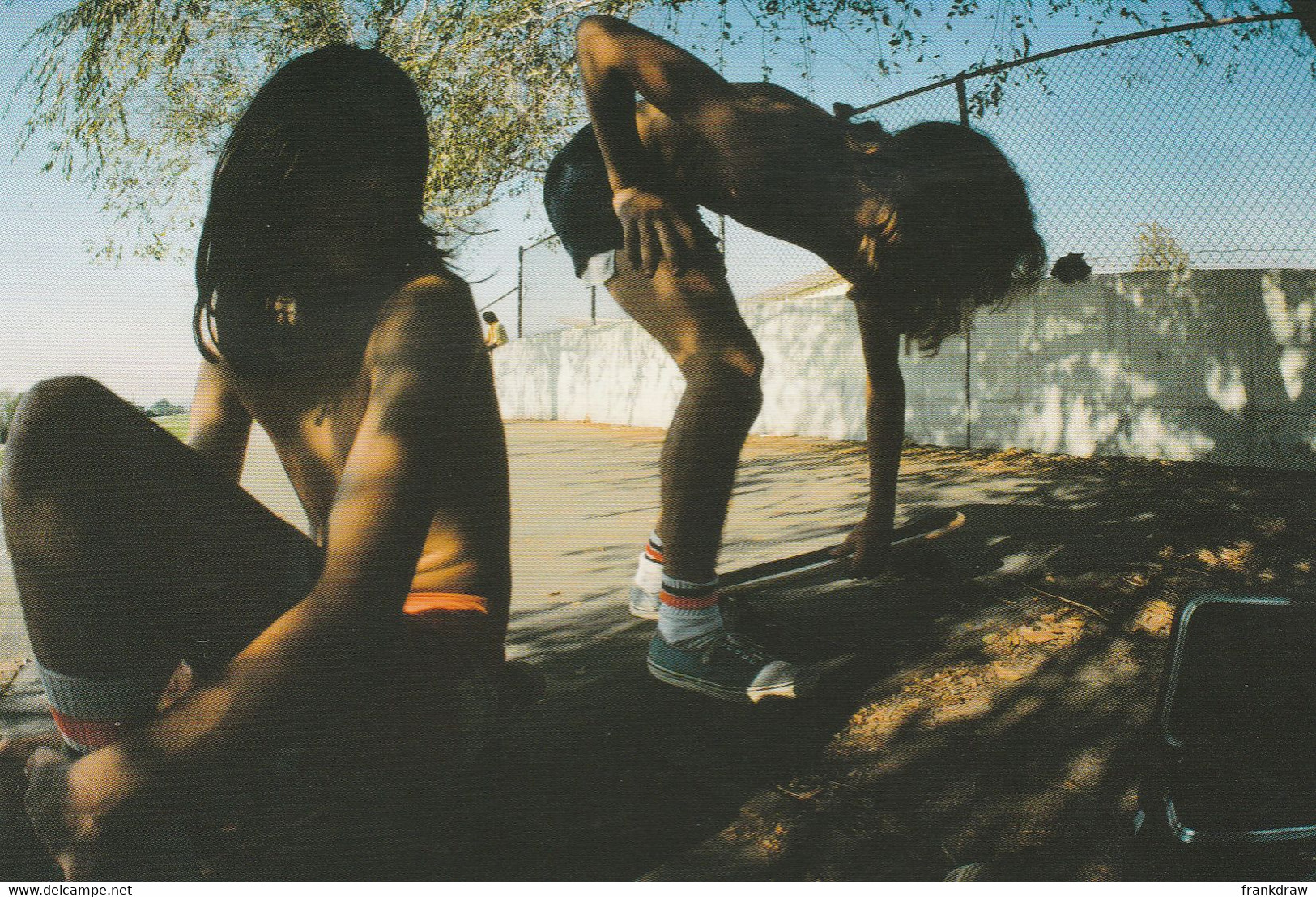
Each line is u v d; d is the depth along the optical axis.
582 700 2.01
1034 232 1.57
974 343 7.04
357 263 1.10
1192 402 6.01
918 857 1.41
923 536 2.70
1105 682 2.03
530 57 7.77
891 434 2.31
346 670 0.96
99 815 0.92
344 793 1.11
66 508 0.90
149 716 0.99
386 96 1.12
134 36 6.98
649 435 9.80
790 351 8.55
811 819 1.52
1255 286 5.70
